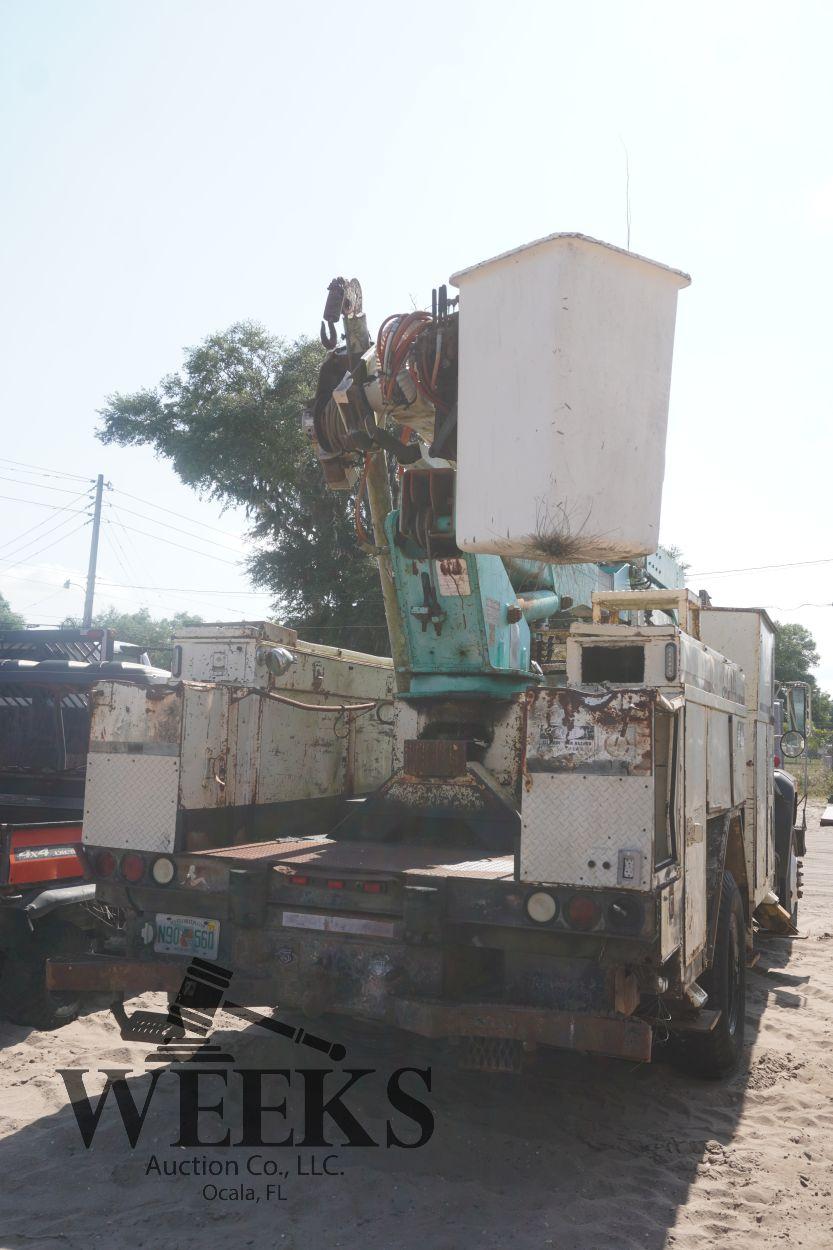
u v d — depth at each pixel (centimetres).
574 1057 522
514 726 526
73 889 570
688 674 434
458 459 391
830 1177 394
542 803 367
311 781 571
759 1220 354
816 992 687
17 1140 402
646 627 417
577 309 361
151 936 445
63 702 706
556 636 630
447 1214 347
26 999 551
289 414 2544
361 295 495
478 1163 389
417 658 531
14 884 553
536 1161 392
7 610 6594
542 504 359
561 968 375
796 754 842
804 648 5744
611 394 370
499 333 378
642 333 381
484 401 382
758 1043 571
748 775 616
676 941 393
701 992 439
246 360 2680
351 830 511
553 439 357
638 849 353
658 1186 378
